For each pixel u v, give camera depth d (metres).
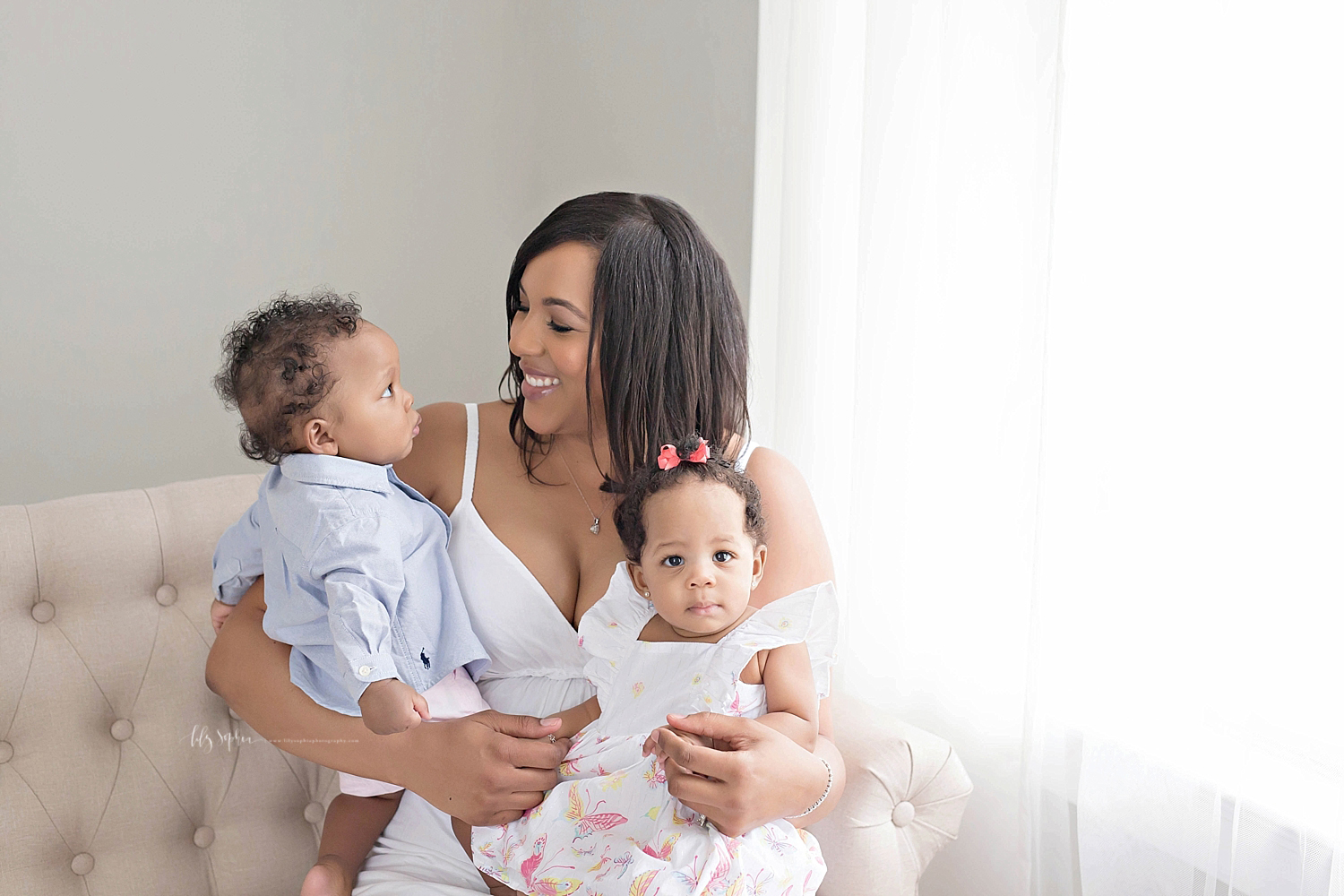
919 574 1.55
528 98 2.55
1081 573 1.25
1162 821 1.18
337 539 1.10
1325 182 1.02
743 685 1.09
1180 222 1.13
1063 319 1.23
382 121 2.40
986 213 1.40
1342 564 1.04
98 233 2.17
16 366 2.14
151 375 2.26
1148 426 1.17
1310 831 1.07
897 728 1.34
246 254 2.31
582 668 1.23
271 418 1.15
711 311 1.25
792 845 1.07
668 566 1.09
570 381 1.21
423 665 1.15
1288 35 1.03
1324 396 1.04
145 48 2.15
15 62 2.05
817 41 1.64
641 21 2.12
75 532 1.43
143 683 1.44
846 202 1.66
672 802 1.03
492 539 1.24
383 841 1.27
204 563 1.51
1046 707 1.29
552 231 1.21
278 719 1.19
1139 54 1.16
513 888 1.08
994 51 1.37
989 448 1.43
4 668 1.35
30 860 1.33
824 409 1.72
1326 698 1.06
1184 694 1.16
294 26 2.27
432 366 2.57
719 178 1.93
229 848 1.46
